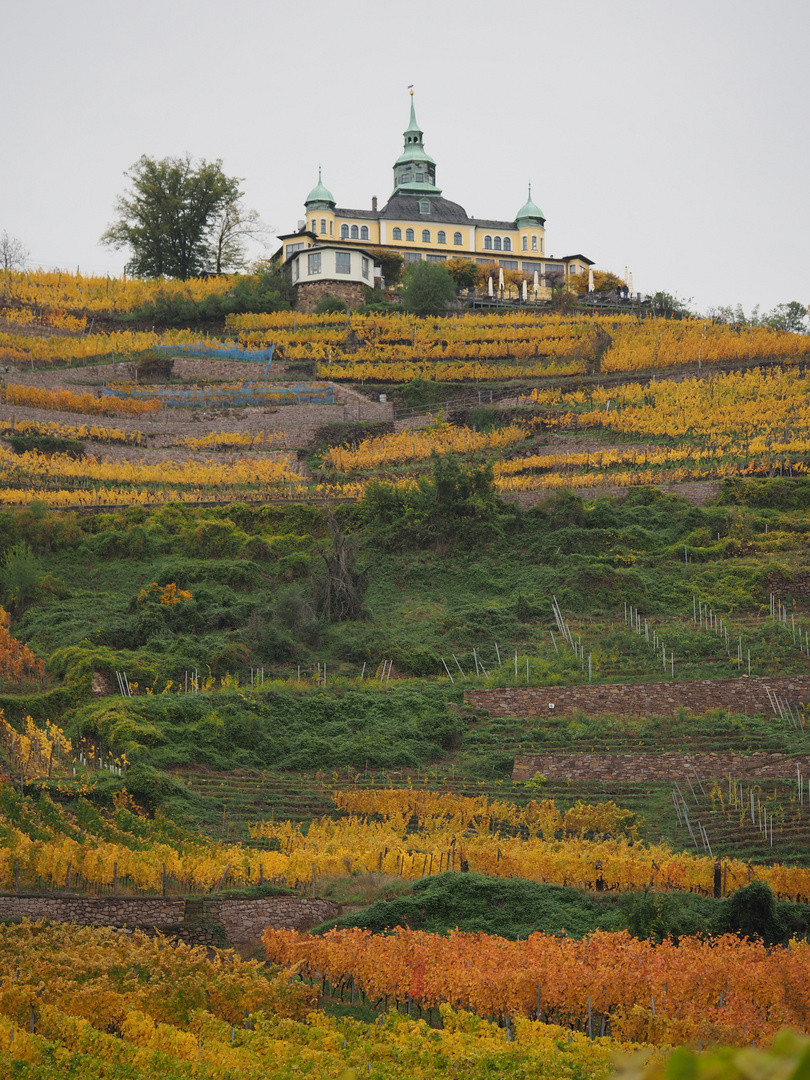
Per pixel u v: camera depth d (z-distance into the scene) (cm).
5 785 4900
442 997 3678
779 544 8950
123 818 4938
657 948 3859
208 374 12950
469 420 12006
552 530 9456
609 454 10756
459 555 9325
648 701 6912
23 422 10750
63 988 3172
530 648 7894
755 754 6159
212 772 6119
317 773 6278
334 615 8369
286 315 14450
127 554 9119
